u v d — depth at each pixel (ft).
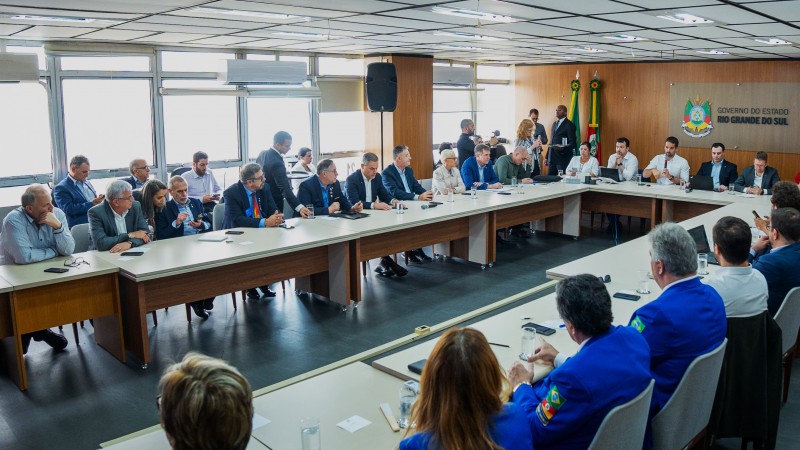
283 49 28.94
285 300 18.90
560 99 39.42
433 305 18.26
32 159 23.41
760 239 13.74
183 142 27.43
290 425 7.27
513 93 41.47
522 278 20.92
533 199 22.89
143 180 22.20
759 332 9.27
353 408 7.67
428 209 20.45
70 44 23.30
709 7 15.07
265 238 16.47
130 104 25.77
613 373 6.70
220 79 26.96
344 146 32.86
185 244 15.85
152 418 11.94
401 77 31.89
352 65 32.71
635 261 14.33
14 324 12.73
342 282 17.78
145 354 14.03
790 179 32.63
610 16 17.28
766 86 32.68
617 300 11.43
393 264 21.20
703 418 8.34
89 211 15.35
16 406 12.40
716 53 30.17
